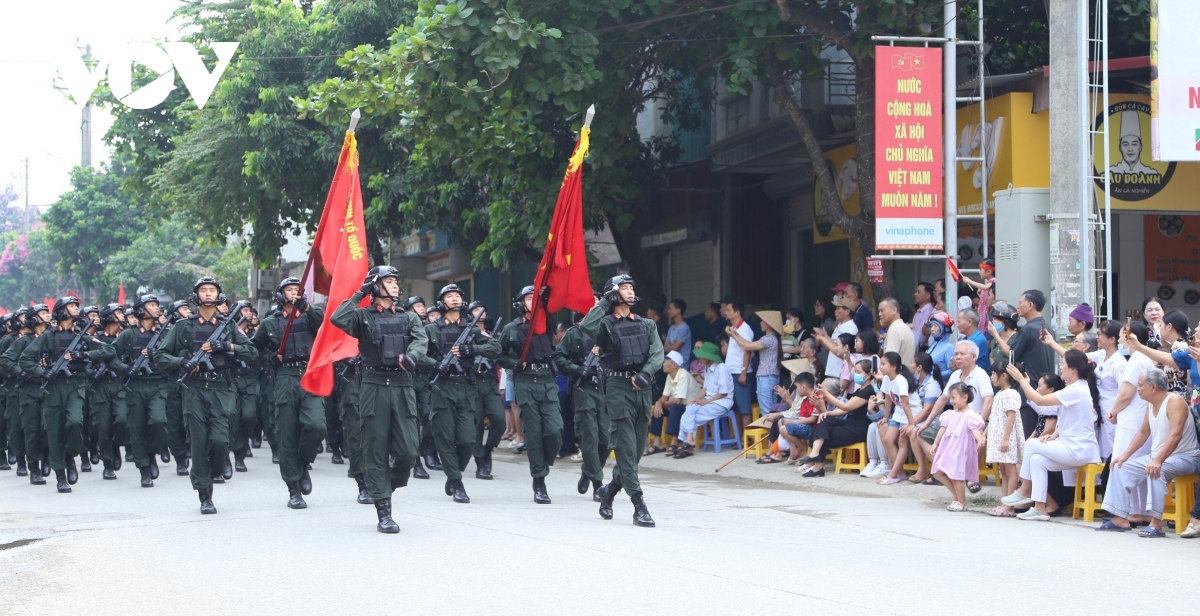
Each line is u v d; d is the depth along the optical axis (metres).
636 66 15.52
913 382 12.65
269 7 21.73
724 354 16.27
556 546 8.16
